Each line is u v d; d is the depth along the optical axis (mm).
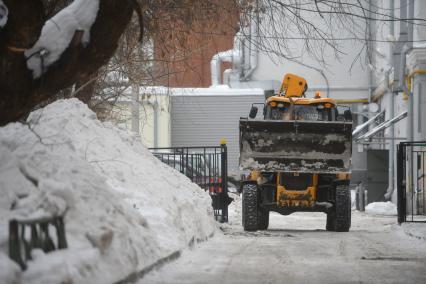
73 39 20844
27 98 20953
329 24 35562
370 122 98438
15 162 18266
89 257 16828
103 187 21297
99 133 32719
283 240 36000
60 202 17516
